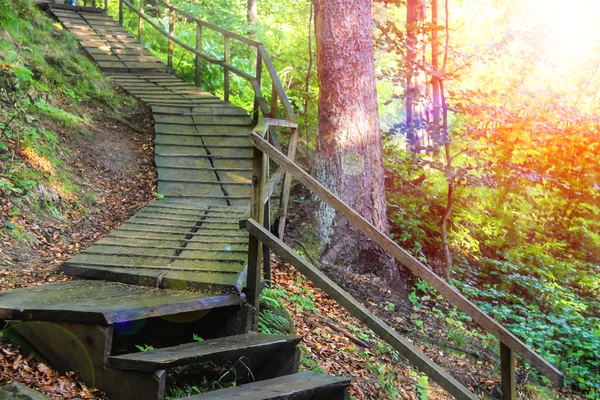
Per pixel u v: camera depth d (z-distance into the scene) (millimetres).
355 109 7785
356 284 7168
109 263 4680
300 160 9758
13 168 6469
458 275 8859
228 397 3277
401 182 9523
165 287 4301
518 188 10078
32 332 3684
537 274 9547
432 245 9266
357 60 7773
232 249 5152
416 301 7734
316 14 7914
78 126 8609
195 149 8695
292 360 3969
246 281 4516
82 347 3506
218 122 9570
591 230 10898
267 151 4176
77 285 4336
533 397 6320
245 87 12938
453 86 11203
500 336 3840
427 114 9383
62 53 10562
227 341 3836
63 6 13906
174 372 3836
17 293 4055
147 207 6770
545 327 7777
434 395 5508
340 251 7645
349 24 7707
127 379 3332
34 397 3033
